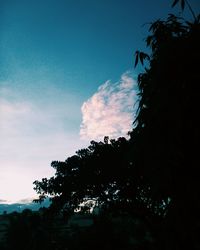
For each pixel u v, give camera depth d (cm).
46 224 4594
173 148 525
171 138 529
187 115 521
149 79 599
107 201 3022
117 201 2902
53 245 4306
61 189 3191
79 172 3047
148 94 563
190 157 521
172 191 533
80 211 3347
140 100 584
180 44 548
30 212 5138
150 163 557
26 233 4706
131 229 3231
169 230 543
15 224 4859
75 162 3138
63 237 4088
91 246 3256
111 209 3045
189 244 523
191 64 533
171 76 541
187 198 517
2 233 5778
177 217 525
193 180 517
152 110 555
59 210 3406
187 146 523
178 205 525
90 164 2961
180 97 526
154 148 549
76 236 3512
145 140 560
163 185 529
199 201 513
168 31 600
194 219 516
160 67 550
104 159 2864
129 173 2527
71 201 3256
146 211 2441
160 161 534
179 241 531
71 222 5619
